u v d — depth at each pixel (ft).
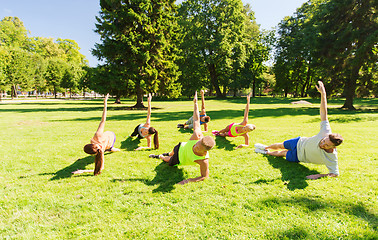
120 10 64.95
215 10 112.78
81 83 139.23
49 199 10.03
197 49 113.70
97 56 66.33
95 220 8.57
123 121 34.94
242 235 7.55
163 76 72.69
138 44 66.03
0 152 17.22
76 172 13.12
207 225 8.14
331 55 51.52
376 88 52.11
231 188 11.01
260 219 8.43
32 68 133.08
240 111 52.54
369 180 11.28
